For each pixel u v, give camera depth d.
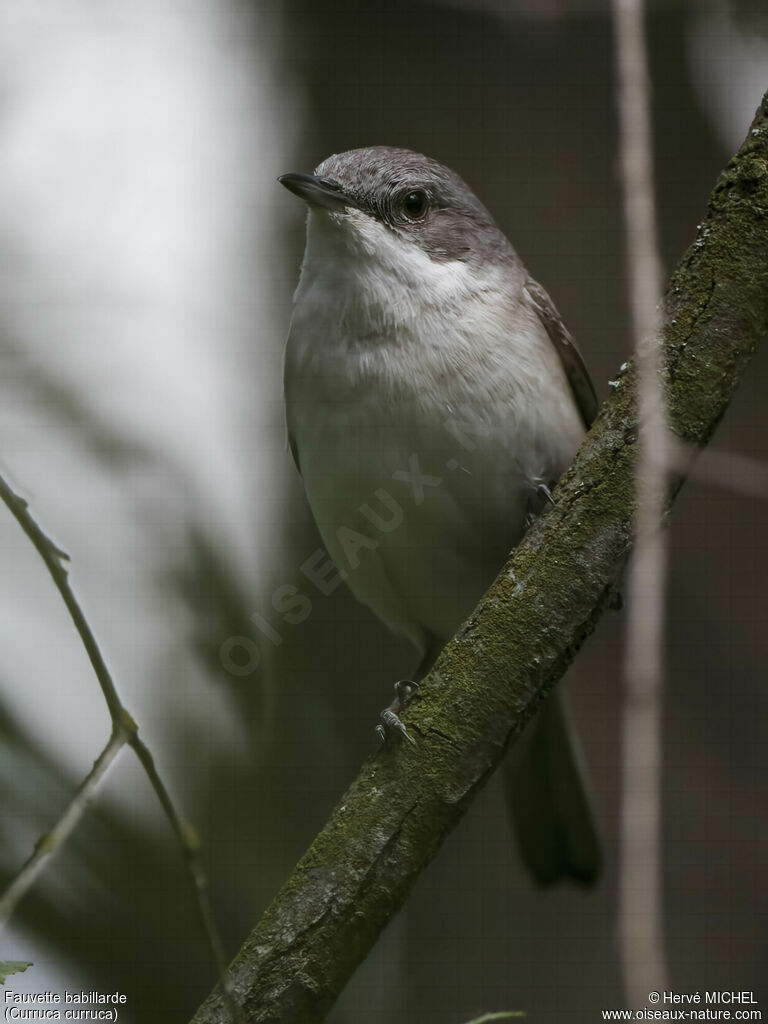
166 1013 6.64
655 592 3.87
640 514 4.58
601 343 8.39
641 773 3.71
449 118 8.84
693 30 8.50
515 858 8.33
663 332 4.57
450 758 4.63
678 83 8.59
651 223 4.44
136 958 6.73
